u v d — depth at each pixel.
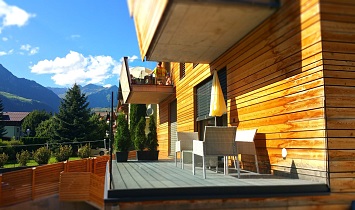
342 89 4.14
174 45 6.28
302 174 4.50
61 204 9.31
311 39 4.31
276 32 5.06
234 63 6.62
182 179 4.76
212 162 6.10
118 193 3.58
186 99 10.88
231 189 3.80
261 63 5.56
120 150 9.42
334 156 4.03
